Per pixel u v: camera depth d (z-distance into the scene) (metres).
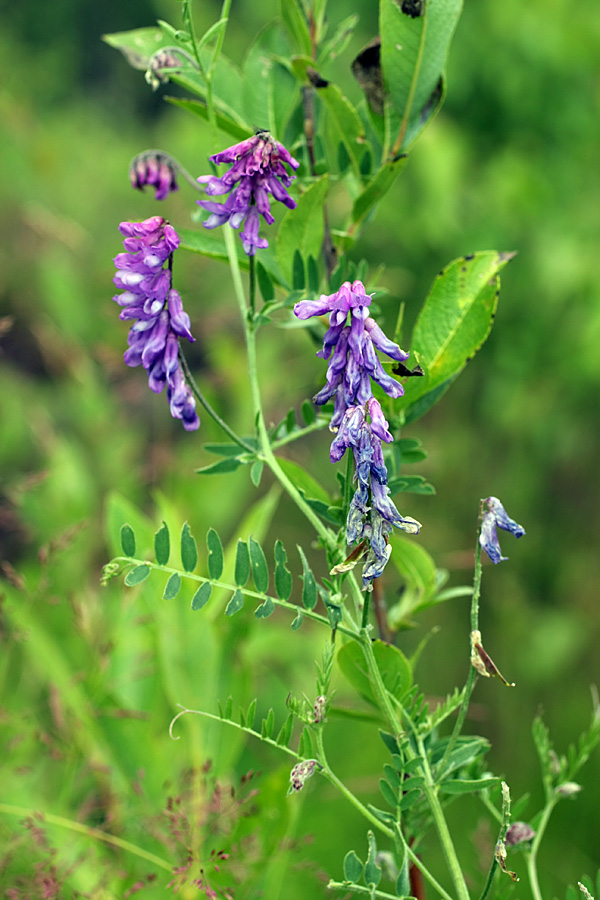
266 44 0.64
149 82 0.62
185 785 0.65
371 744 0.78
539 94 1.60
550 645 1.33
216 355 1.15
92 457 1.13
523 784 1.12
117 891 0.66
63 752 0.68
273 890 0.65
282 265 0.60
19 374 1.31
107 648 0.70
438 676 1.29
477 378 1.60
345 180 0.63
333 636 0.55
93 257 1.48
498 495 1.51
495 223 1.56
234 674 0.68
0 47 2.69
